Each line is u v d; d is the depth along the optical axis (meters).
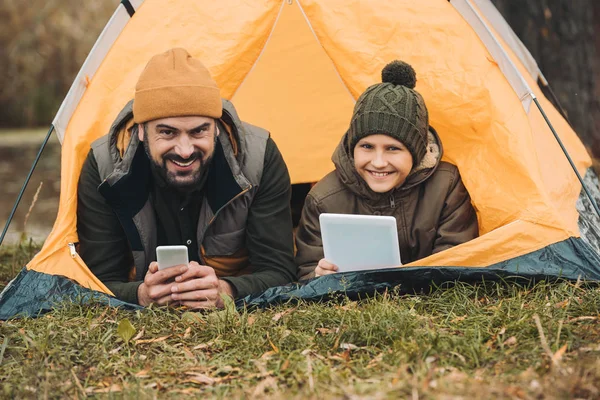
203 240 3.66
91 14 14.48
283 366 2.69
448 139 3.84
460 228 3.69
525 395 2.34
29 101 14.36
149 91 3.34
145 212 3.58
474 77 3.84
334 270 3.45
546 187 3.71
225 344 2.97
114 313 3.26
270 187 3.68
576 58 6.53
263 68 4.92
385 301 3.16
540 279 3.34
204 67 3.43
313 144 4.89
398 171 3.56
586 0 6.59
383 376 2.57
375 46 3.95
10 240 6.58
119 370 2.79
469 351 2.73
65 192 3.66
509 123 3.75
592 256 3.46
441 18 3.97
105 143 3.65
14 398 2.59
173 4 4.09
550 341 2.78
